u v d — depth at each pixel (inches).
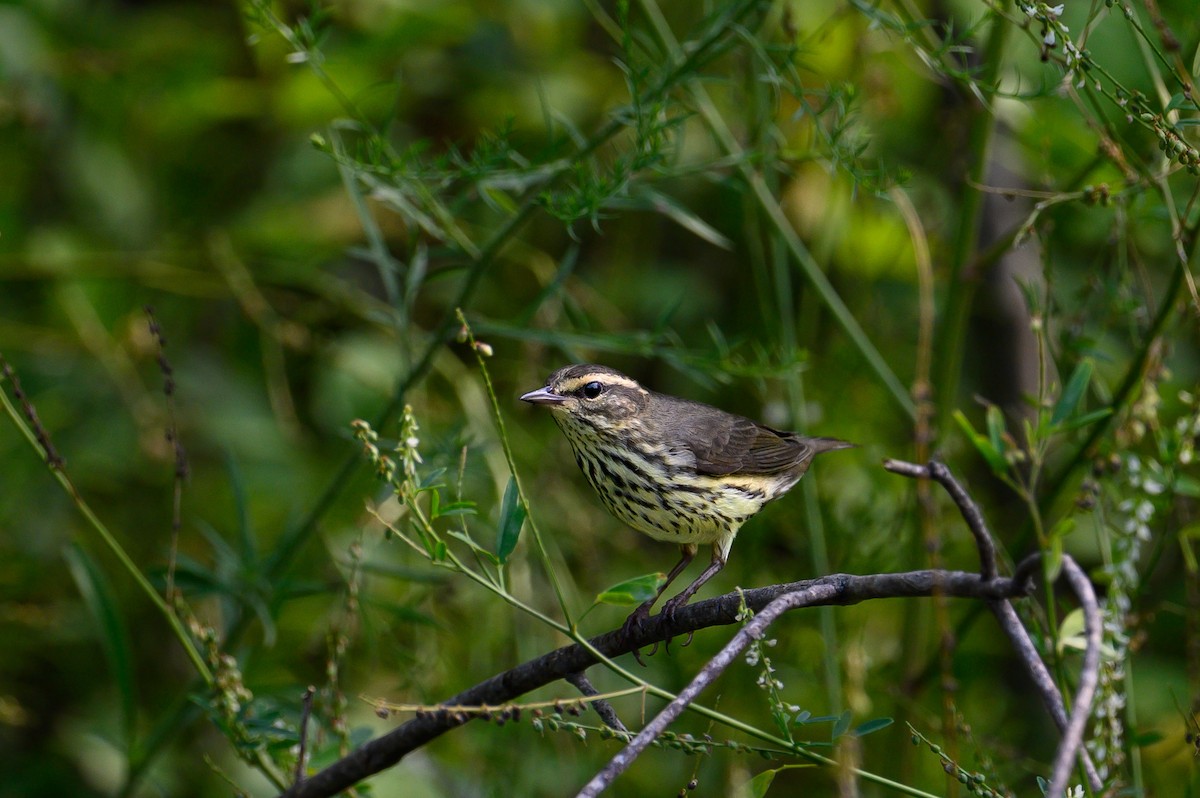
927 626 432.5
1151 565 334.3
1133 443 347.3
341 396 489.1
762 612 233.6
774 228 428.5
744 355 519.8
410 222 419.8
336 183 503.8
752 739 458.9
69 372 492.4
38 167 497.0
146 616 488.7
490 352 232.7
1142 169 312.2
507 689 276.7
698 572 507.5
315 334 510.9
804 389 515.2
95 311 490.0
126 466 488.1
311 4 351.9
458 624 443.5
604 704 258.1
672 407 406.0
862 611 462.9
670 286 543.2
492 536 430.9
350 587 323.3
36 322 508.1
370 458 253.3
